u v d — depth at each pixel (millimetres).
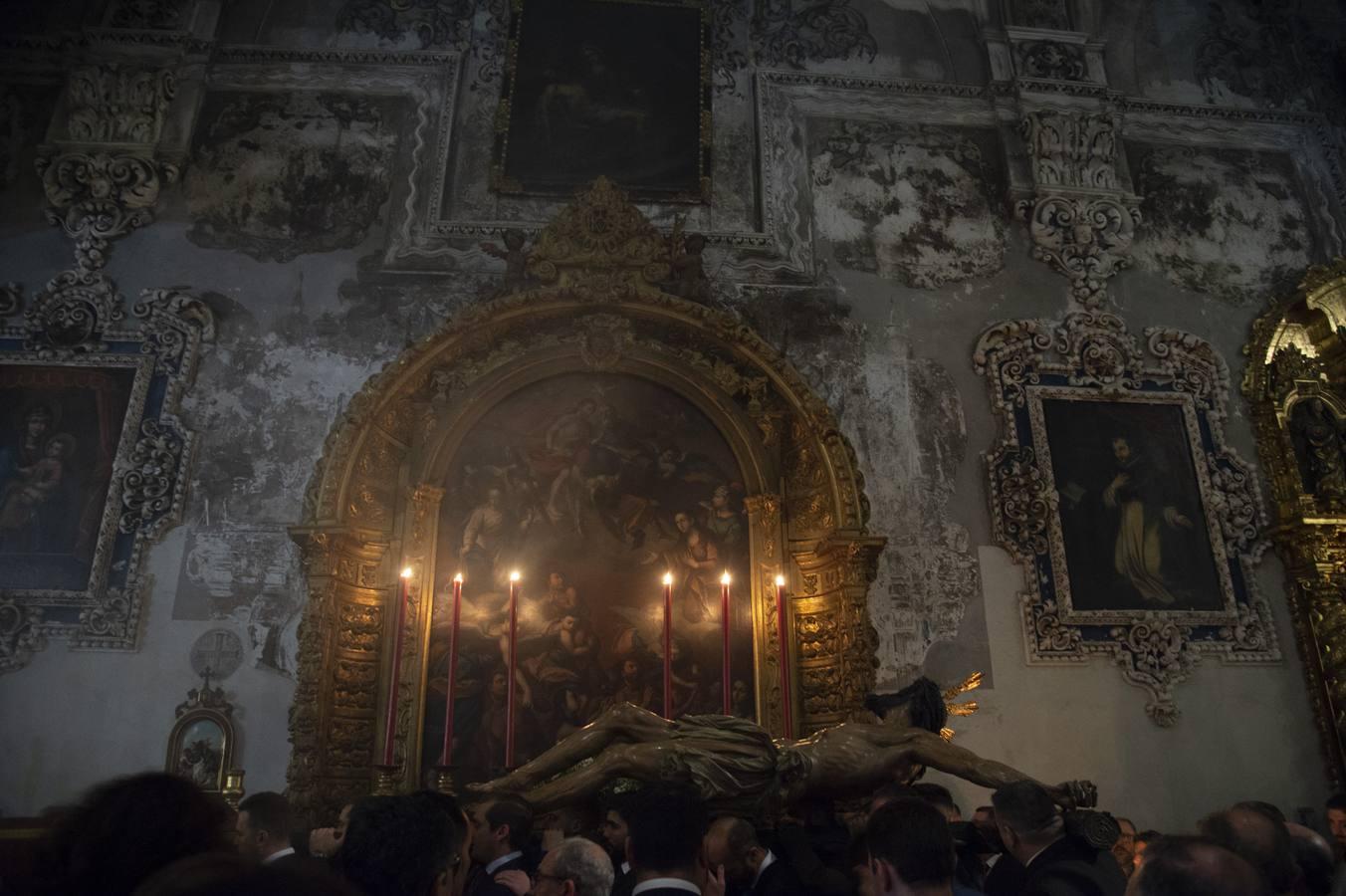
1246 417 10516
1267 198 11602
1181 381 10547
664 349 9812
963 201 11148
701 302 9828
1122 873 3473
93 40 10594
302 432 9422
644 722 3949
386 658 8570
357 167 10578
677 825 2984
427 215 10383
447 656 8719
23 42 10570
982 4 12156
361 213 10375
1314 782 9086
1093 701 9195
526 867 4066
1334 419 10422
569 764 3980
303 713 7812
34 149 10250
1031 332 10539
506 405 9648
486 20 11430
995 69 11758
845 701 8469
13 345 9477
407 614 8695
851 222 10898
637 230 9844
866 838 3008
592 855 3338
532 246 9898
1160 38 12406
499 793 3857
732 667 8906
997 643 9289
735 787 3645
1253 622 9625
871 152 11273
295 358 9688
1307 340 10859
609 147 10961
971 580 9484
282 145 10562
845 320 10406
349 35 11195
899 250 10820
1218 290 11055
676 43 11547
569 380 9797
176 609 8680
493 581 8992
